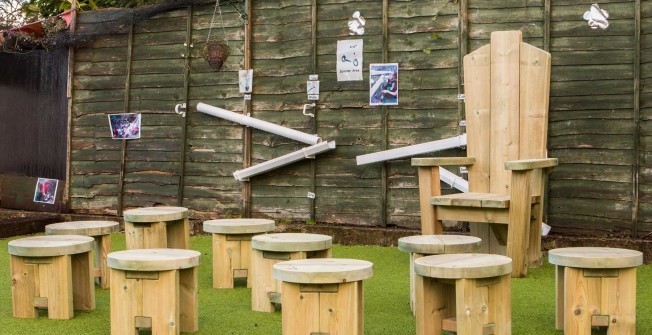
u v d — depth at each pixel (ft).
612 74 21.20
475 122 20.68
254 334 14.49
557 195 21.84
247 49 25.32
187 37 26.21
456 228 22.90
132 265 13.50
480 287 12.47
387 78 23.58
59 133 28.32
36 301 15.62
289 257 15.78
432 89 23.16
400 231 23.26
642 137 20.90
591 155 21.44
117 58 27.32
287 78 24.94
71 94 27.91
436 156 23.12
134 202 27.20
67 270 15.57
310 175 24.72
